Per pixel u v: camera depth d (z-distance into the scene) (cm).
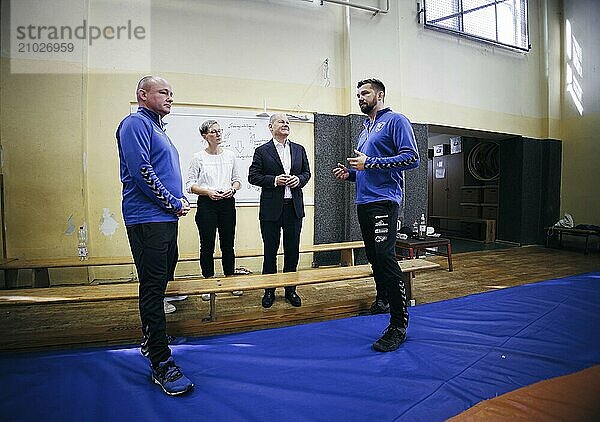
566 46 692
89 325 264
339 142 503
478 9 613
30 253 387
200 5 438
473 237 790
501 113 646
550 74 690
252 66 461
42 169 388
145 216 169
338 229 506
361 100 231
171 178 185
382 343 203
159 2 422
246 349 206
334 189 502
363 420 139
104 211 409
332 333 230
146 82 181
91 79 403
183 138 433
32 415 143
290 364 186
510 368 179
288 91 479
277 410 146
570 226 627
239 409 147
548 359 189
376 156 220
